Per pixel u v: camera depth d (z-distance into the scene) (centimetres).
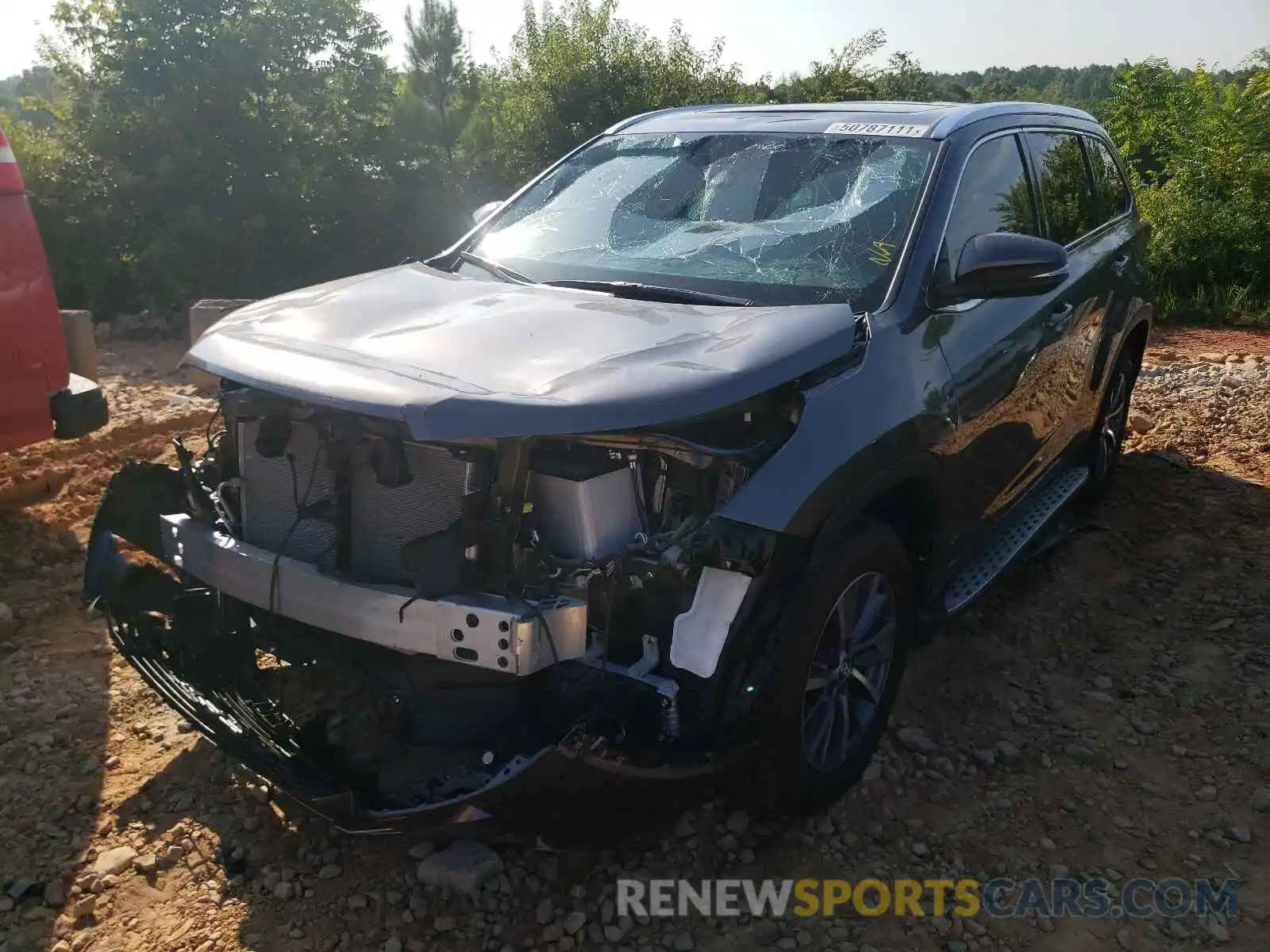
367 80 1281
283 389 263
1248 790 338
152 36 1138
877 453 298
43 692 386
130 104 1168
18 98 1295
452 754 268
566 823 250
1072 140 496
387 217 1258
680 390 257
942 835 321
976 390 354
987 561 409
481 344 279
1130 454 641
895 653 341
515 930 281
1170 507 559
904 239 349
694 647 264
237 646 317
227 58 1151
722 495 273
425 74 1780
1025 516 452
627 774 249
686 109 468
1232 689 393
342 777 270
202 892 293
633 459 274
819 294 337
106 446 647
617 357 272
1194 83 1460
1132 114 1528
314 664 300
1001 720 379
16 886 291
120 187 1126
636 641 274
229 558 294
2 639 423
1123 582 481
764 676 275
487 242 406
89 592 340
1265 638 423
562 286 360
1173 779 346
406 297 324
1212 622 442
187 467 325
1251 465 613
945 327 344
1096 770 351
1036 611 456
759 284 345
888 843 318
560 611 251
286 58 1218
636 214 395
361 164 1275
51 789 332
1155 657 419
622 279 360
